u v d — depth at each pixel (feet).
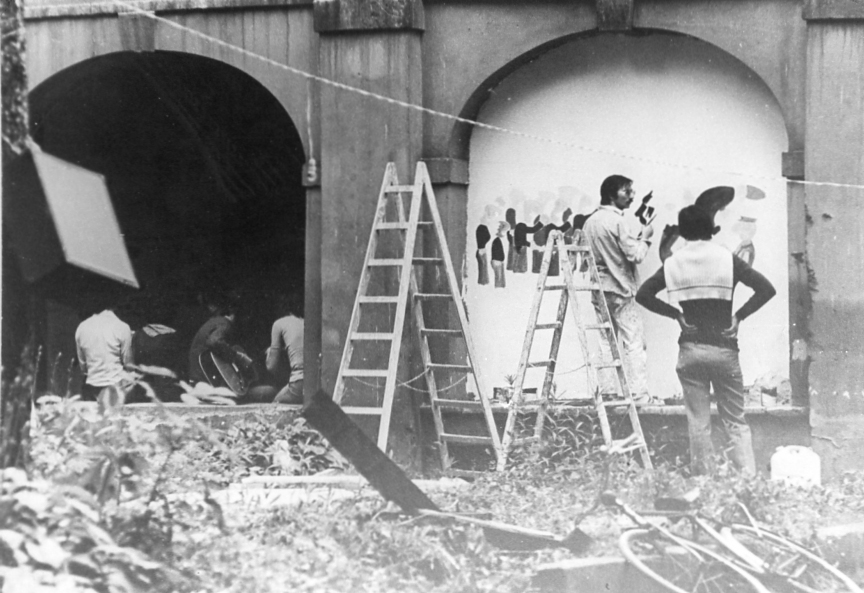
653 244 41.81
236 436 40.09
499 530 27.55
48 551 18.07
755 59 40.11
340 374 40.78
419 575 25.23
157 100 54.08
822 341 39.34
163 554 21.61
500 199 43.06
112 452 22.43
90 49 45.85
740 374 40.27
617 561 27.20
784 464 38.68
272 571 23.21
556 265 42.73
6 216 17.56
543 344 42.86
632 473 36.68
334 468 37.70
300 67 43.57
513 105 42.98
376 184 42.32
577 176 42.50
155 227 56.95
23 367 20.94
